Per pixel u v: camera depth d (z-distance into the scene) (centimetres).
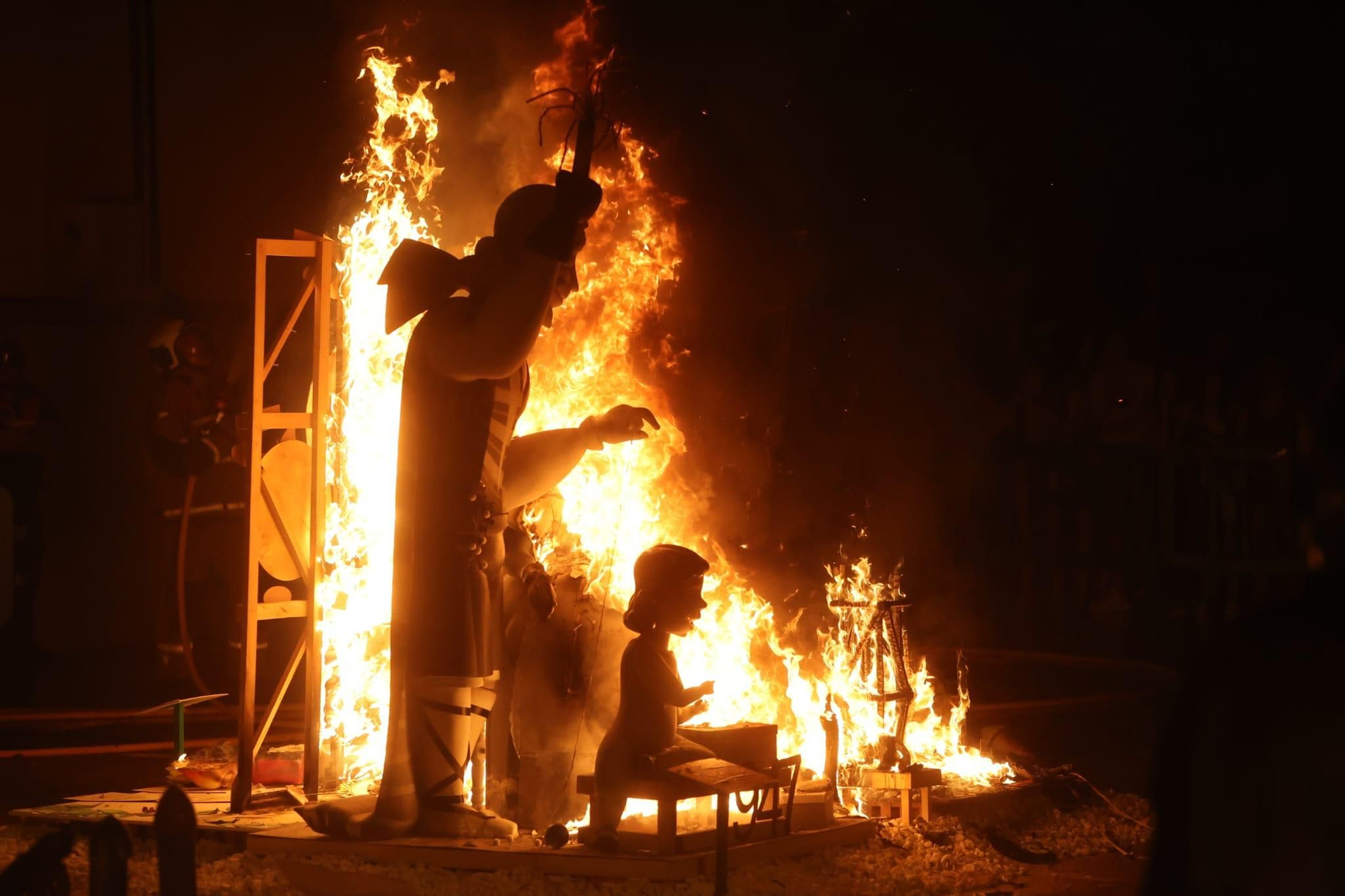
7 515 1255
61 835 404
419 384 625
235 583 1190
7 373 1253
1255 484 1366
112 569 1352
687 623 597
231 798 722
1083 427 1468
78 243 1336
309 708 707
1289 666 163
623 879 576
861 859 623
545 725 640
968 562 1545
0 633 1260
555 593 655
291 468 712
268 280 1407
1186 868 169
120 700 1147
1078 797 746
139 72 1359
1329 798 158
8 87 1323
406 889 583
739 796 619
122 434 1350
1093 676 1232
